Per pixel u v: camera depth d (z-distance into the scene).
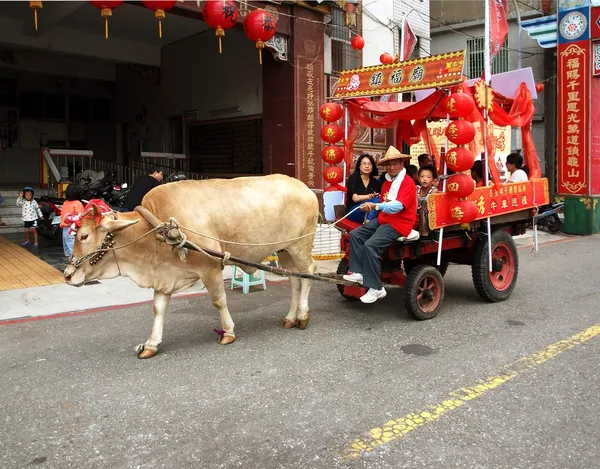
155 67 16.89
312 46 11.70
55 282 8.30
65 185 13.72
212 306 7.12
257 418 3.95
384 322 6.33
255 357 5.18
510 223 7.84
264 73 11.94
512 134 16.80
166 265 5.10
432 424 3.83
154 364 5.03
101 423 3.90
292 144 11.56
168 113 16.80
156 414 4.03
